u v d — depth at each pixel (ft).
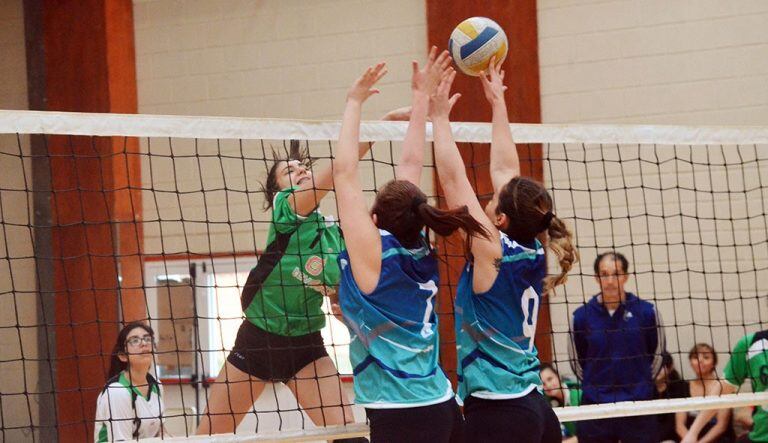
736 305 32.35
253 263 38.01
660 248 33.27
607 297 26.99
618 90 33.96
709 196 32.78
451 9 34.88
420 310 14.48
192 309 38.63
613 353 26.58
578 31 34.37
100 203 38.88
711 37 33.14
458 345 15.72
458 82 34.22
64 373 39.45
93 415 38.75
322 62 37.91
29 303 40.47
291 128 18.72
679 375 31.22
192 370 38.45
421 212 14.29
